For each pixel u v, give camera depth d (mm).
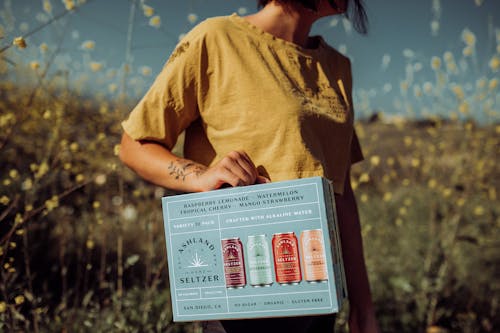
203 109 1260
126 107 3115
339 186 1344
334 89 1379
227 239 1009
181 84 1235
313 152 1216
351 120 1417
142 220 3533
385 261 4055
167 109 1244
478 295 4156
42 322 2369
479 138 4426
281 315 981
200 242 1022
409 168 4973
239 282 1000
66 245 3217
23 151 3332
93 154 3520
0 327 1883
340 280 1015
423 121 4914
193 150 1323
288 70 1282
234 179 1076
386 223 4547
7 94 3273
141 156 1251
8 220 2598
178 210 1036
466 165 4316
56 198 2262
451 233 4156
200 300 1020
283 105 1206
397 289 3867
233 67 1223
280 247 982
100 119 3564
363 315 1487
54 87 3320
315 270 967
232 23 1274
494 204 4582
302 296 973
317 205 971
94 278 3113
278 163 1191
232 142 1221
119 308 2525
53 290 2992
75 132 3586
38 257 3043
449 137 4504
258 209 995
